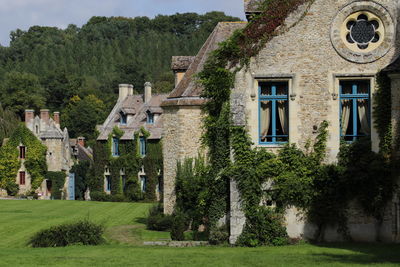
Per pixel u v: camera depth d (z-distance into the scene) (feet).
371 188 64.08
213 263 52.06
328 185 65.00
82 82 346.13
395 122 63.46
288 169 65.51
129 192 170.71
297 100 65.92
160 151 164.04
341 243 64.13
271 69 66.28
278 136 66.95
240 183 65.46
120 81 355.36
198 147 89.97
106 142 179.93
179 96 91.50
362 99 66.33
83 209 129.80
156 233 86.48
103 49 444.55
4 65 419.33
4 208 132.57
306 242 65.10
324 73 65.77
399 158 63.46
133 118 179.42
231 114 66.44
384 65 65.10
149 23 505.25
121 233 86.53
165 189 92.58
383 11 65.16
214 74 68.39
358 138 66.13
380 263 50.21
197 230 79.36
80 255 59.93
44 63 407.23
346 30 66.08
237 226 65.46
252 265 50.47
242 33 66.90
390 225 63.93
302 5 66.23
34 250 66.28
